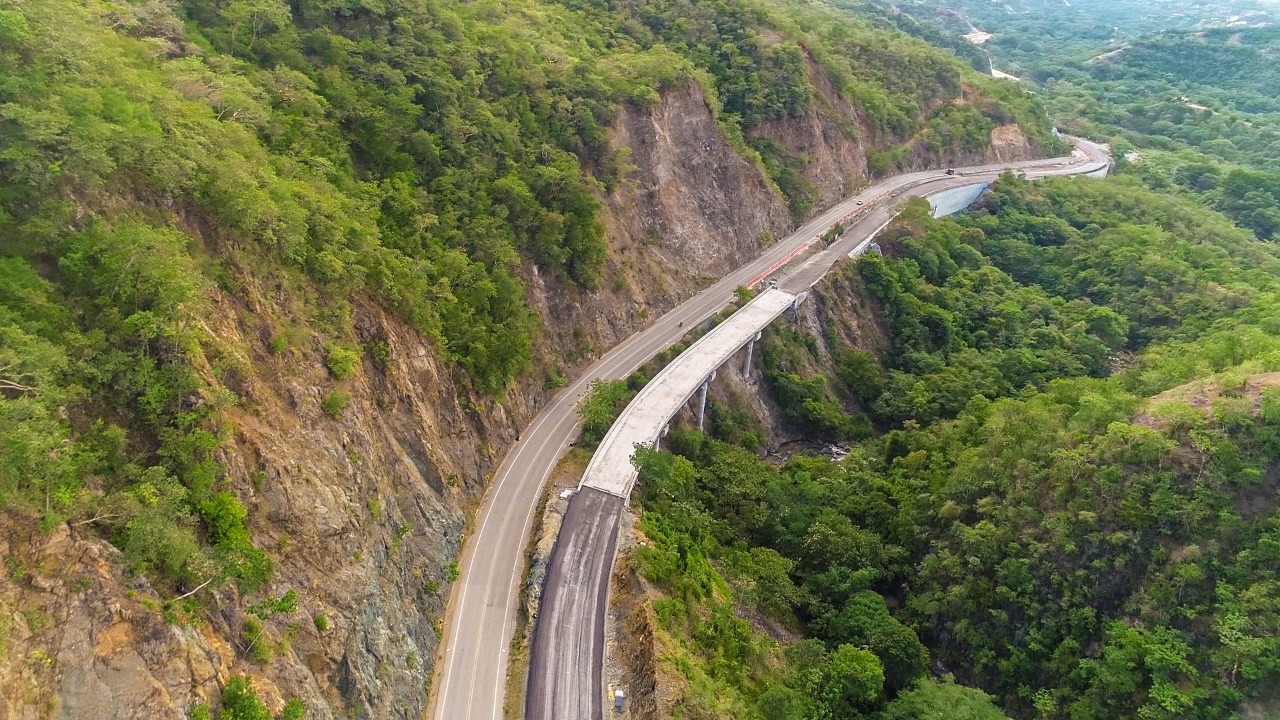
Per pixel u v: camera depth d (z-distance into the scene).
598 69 95.88
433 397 58.53
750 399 90.00
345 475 43.16
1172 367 75.06
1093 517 58.22
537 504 61.41
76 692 24.73
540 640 48.53
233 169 42.06
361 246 53.66
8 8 35.25
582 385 77.88
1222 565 53.69
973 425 77.69
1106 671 52.09
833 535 66.69
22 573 25.05
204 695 28.45
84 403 31.22
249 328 40.97
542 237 76.38
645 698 44.28
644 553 54.25
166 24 54.88
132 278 33.81
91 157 34.09
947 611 61.44
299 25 70.69
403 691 41.94
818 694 52.50
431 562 50.47
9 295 30.33
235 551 33.22
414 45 75.06
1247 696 48.53
